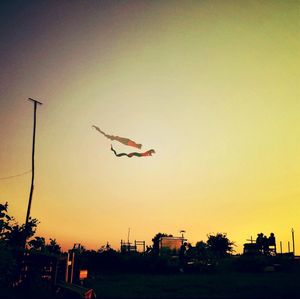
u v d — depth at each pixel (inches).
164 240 1464.1
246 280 782.5
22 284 586.6
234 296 484.4
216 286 641.6
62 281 619.5
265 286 631.2
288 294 503.8
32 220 884.0
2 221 661.9
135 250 1558.8
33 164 1061.1
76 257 1203.9
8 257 581.6
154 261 1211.2
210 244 1612.9
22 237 827.4
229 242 1611.7
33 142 1090.7
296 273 1061.8
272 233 1549.0
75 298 481.4
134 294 534.9
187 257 1254.9
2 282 578.6
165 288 622.2
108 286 681.0
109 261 1251.2
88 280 840.9
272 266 1189.7
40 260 610.2
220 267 1235.2
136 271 1193.4
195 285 671.1
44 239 868.0
